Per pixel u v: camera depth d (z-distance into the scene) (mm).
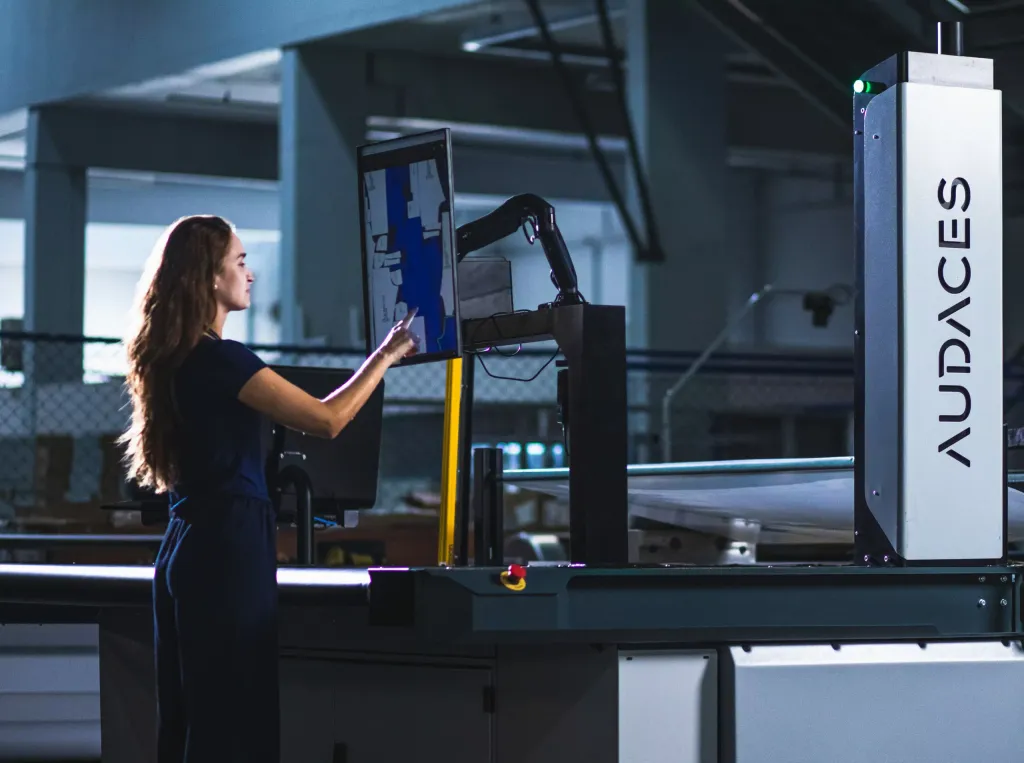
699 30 16453
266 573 2955
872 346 3127
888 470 3070
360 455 4352
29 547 5109
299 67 17016
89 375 18219
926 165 3057
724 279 16375
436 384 14969
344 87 17359
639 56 16281
